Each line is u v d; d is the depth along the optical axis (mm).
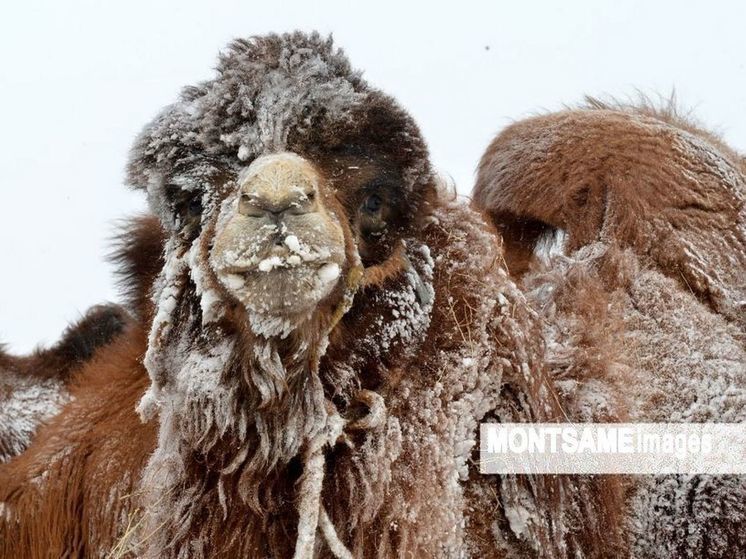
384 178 4066
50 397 6863
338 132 3947
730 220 5668
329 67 4109
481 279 4367
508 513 4289
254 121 3898
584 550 4438
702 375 5082
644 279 5402
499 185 6094
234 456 3879
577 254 5578
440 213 4508
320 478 3820
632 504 4801
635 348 5137
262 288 3451
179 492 4008
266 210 3441
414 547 3951
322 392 3840
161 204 4074
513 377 4305
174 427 3941
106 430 4805
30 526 4785
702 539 4805
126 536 4176
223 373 3768
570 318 4910
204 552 3996
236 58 4082
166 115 4121
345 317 3994
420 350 4215
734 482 4871
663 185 5691
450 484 4066
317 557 3971
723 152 6242
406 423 4105
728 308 5383
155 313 4254
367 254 4039
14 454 6496
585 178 5816
